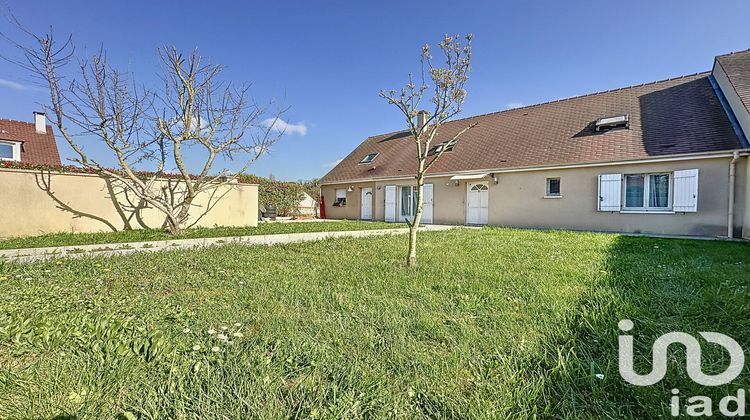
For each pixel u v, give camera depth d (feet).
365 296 11.22
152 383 6.07
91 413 5.28
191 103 30.37
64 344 7.41
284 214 63.82
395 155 61.46
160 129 29.48
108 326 8.23
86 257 18.01
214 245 23.32
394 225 45.16
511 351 7.30
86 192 30.81
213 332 8.05
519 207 43.14
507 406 5.48
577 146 40.09
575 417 5.25
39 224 28.40
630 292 11.50
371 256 19.08
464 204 48.75
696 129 33.32
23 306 9.65
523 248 22.25
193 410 5.35
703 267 15.81
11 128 64.49
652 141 34.96
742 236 29.32
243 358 6.91
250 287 12.33
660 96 40.42
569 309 9.82
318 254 19.65
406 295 11.49
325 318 9.22
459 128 59.11
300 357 7.07
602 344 7.65
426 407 5.49
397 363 6.82
